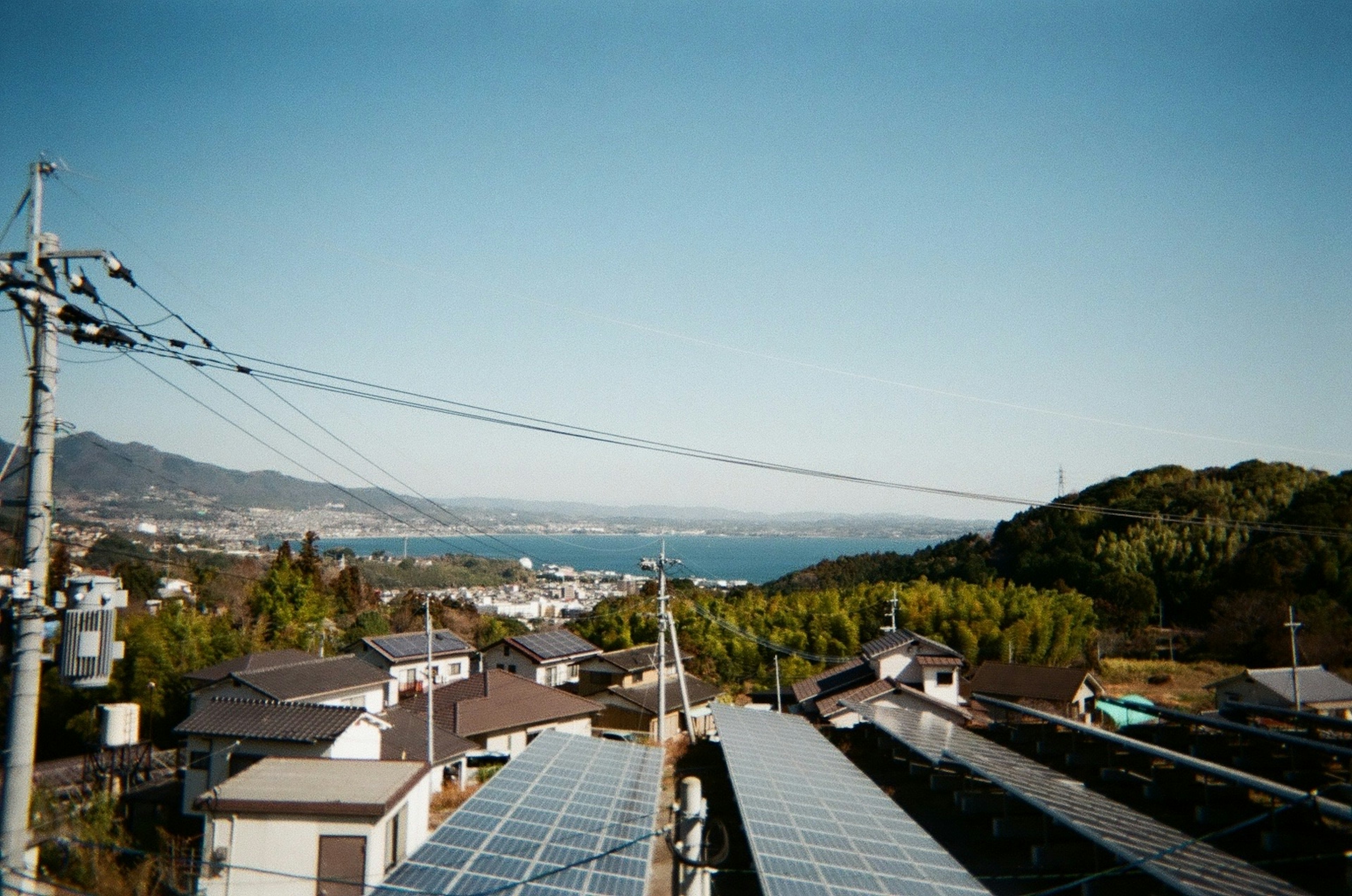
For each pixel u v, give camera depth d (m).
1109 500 70.19
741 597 60.69
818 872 11.96
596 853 13.53
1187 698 40.09
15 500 8.30
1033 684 35.91
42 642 8.26
